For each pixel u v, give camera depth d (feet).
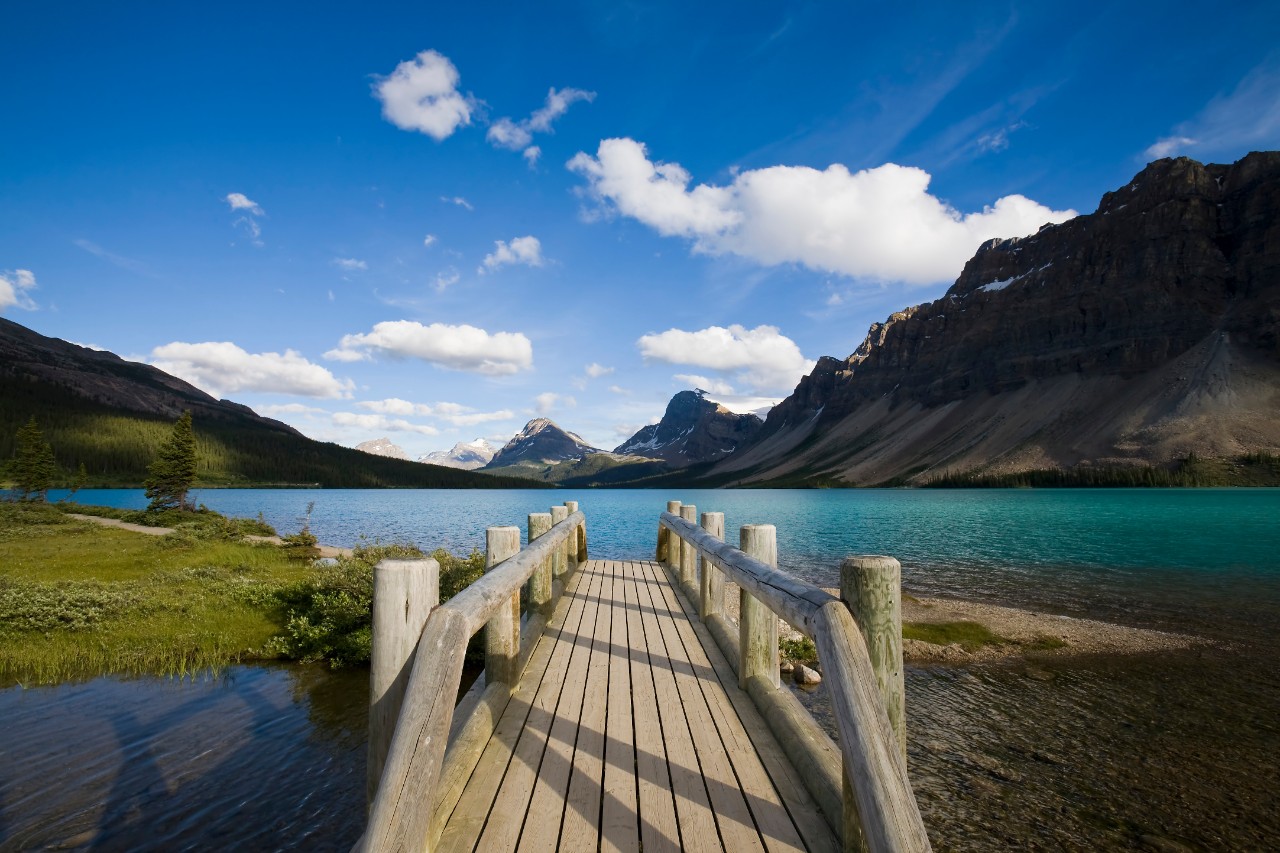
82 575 50.42
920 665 38.01
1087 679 35.29
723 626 19.69
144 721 23.75
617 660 17.58
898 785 5.74
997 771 23.73
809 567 82.43
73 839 16.22
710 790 10.13
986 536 125.80
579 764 11.02
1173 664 38.19
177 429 122.62
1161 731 27.66
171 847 15.99
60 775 19.54
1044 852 18.58
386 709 6.79
